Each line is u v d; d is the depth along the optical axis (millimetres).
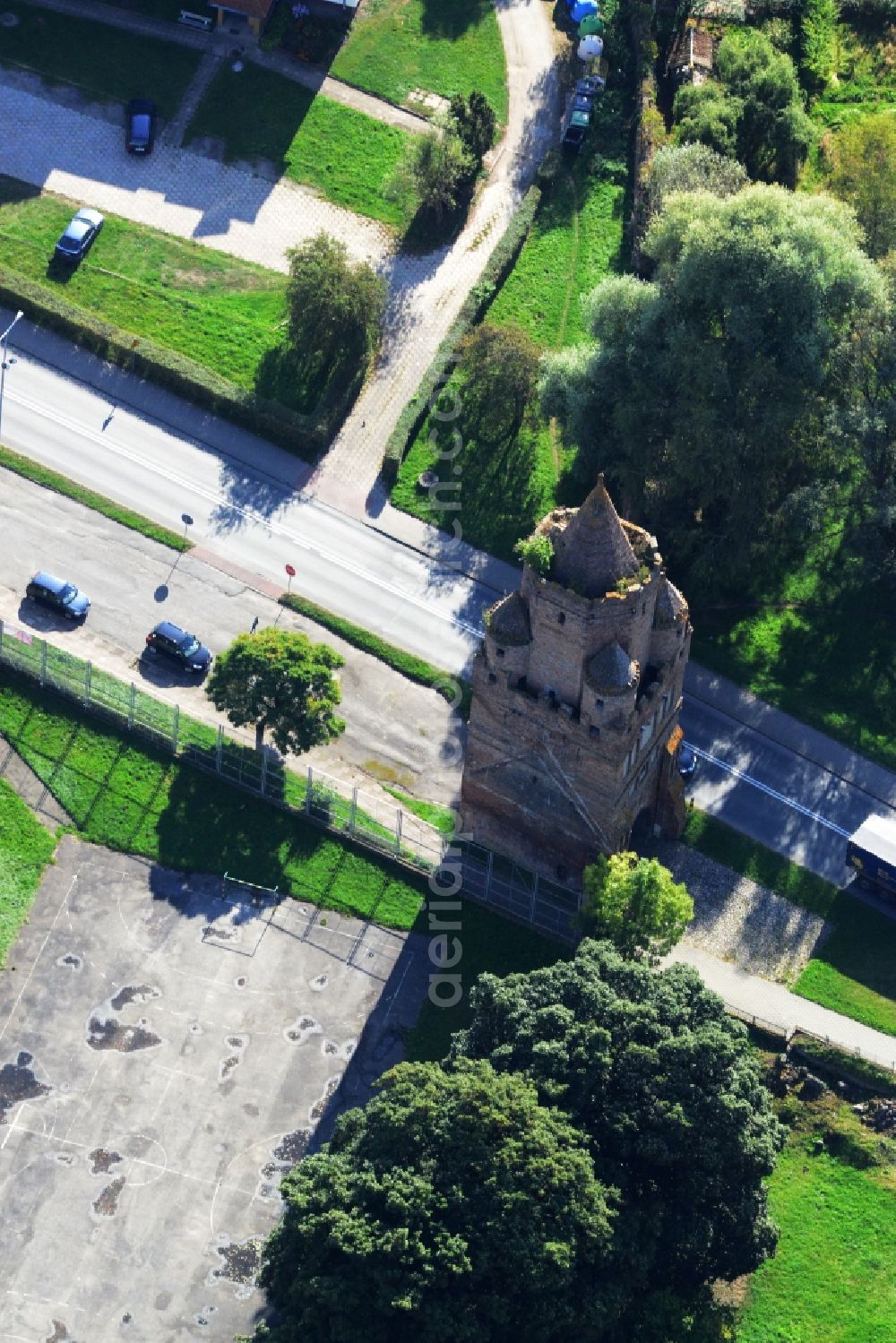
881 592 145625
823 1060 123312
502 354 149125
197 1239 118125
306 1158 113938
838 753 138625
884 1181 120000
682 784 131375
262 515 148625
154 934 128625
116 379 154250
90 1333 115250
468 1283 107438
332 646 142375
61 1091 122875
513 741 124562
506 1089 111375
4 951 127688
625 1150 111688
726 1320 114812
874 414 136750
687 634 123188
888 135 154500
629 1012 114500
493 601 145250
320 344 153125
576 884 130250
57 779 134000
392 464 149250
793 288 134250
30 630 141250
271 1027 125375
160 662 140625
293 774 135125
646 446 140375
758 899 131625
